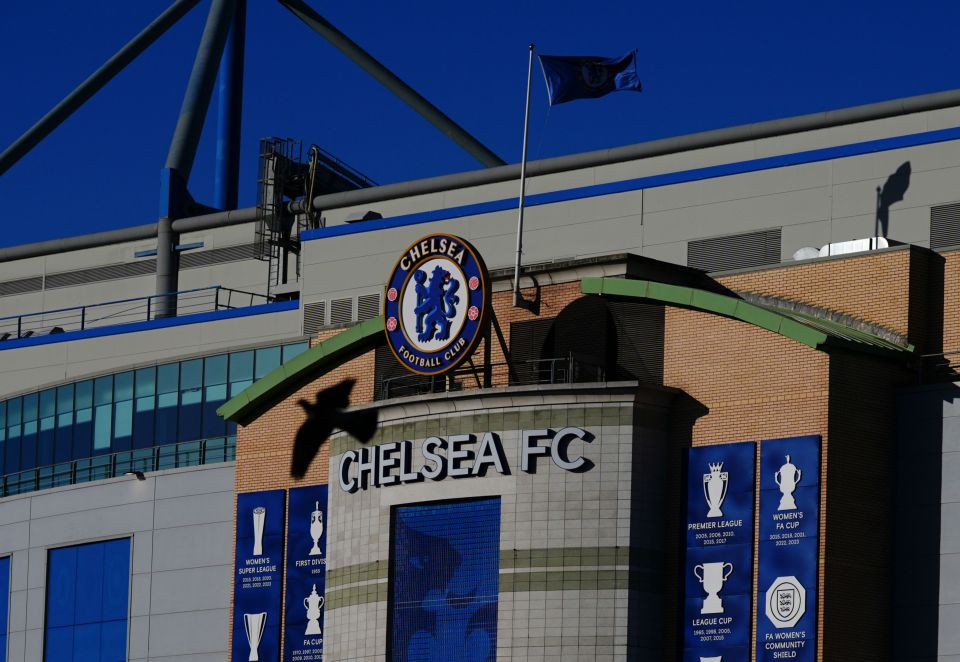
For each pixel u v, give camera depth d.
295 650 68.88
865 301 62.69
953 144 74.00
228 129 115.25
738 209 78.06
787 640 57.72
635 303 62.97
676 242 79.19
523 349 64.81
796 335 59.34
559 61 69.06
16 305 107.62
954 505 58.97
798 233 76.44
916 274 62.38
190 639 75.62
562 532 60.09
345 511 65.25
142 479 78.81
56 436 92.31
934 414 59.84
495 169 88.19
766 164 77.81
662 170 83.25
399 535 63.28
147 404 89.44
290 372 70.06
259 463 71.38
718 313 61.12
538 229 82.50
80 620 79.31
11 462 93.94
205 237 101.25
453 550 62.00
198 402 87.94
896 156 75.06
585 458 60.31
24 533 82.12
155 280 103.00
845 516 58.59
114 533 79.00
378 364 68.06
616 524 59.69
